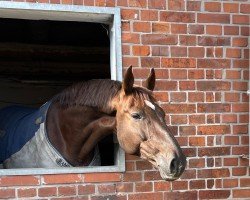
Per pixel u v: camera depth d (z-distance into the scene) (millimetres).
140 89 2977
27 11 3219
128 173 3369
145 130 2836
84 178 3275
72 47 6117
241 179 3600
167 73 3475
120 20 3352
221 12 3586
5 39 5875
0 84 6586
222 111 3578
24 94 6676
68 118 3256
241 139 3611
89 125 3174
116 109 3014
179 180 3480
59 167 3254
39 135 3328
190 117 3516
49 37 5820
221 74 3580
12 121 4043
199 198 3516
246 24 3633
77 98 3197
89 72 6652
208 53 3555
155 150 2803
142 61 3422
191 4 3521
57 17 3393
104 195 3318
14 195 3158
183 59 3504
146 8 3430
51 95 6766
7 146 3748
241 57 3623
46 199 3209
